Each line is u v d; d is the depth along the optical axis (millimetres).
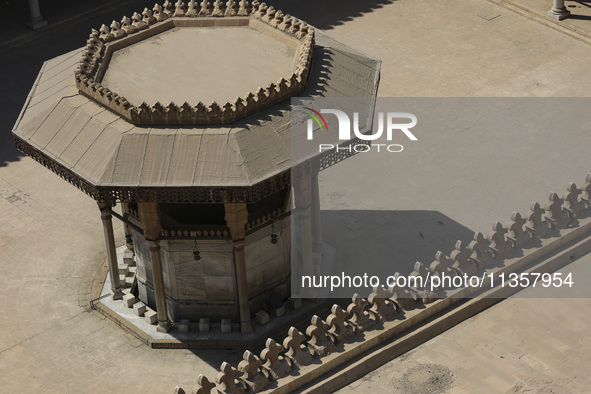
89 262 39125
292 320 35500
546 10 54312
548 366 31672
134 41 37219
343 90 34875
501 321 33531
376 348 31938
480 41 52656
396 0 56469
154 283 34375
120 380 33562
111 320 36219
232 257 34125
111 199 31516
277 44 36938
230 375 29438
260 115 32812
